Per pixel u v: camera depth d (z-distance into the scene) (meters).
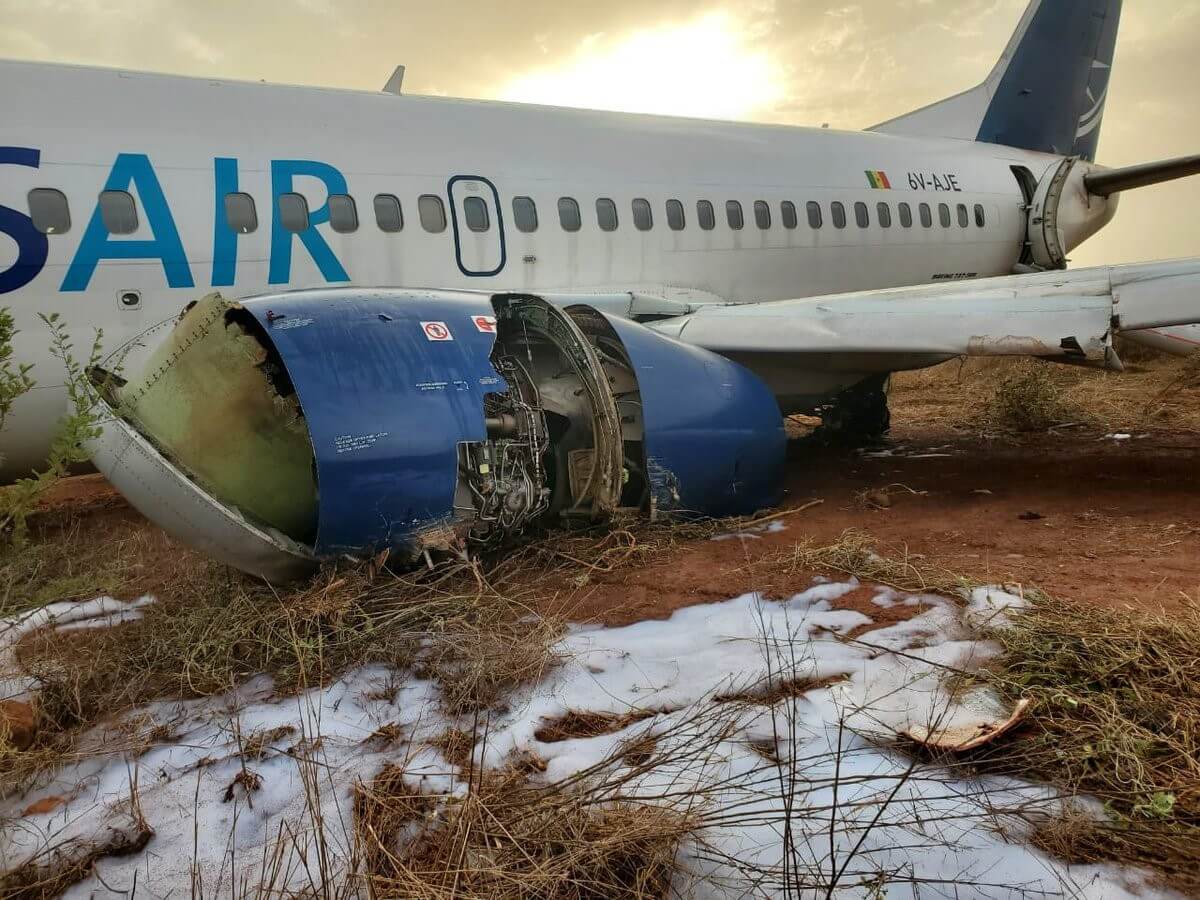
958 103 12.67
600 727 2.67
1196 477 6.04
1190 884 1.80
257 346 3.99
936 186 10.88
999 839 1.98
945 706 2.59
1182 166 11.34
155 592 4.13
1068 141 13.73
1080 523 4.88
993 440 8.42
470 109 7.86
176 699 3.00
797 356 6.53
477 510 4.11
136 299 5.91
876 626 3.33
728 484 5.08
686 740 2.51
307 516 3.96
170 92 6.41
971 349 5.40
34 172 5.58
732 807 2.12
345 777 2.42
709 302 8.80
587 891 1.88
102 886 2.00
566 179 7.92
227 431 3.82
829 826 2.03
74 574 4.50
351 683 3.05
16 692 3.03
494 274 7.46
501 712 2.79
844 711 2.62
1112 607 3.34
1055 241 11.78
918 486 6.30
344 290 4.43
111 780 2.48
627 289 8.22
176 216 6.04
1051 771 2.23
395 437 3.77
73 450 3.76
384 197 6.94
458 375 4.07
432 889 1.86
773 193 9.25
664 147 8.75
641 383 4.75
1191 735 2.32
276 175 6.49
